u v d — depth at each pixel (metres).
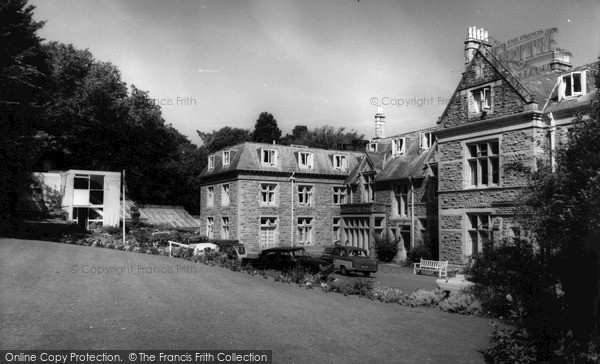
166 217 46.38
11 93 25.30
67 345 8.16
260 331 9.93
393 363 8.39
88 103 40.06
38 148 27.41
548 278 9.11
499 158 22.98
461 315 13.09
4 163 28.48
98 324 9.49
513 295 10.05
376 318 12.04
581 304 8.23
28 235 27.05
